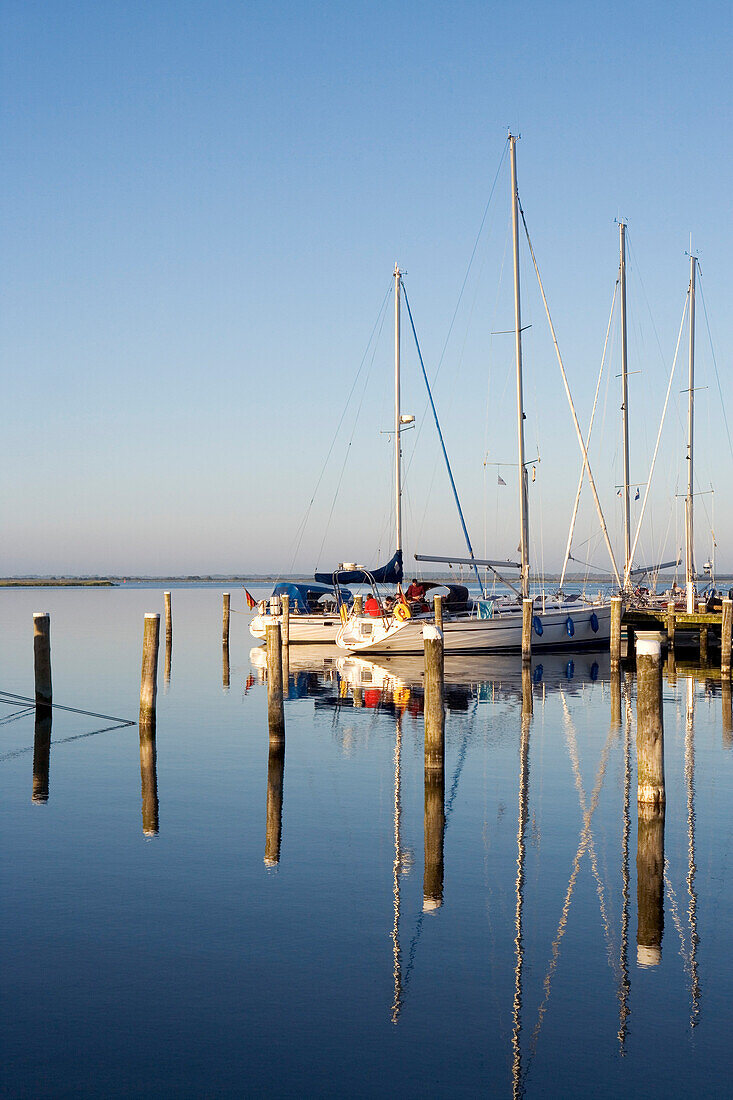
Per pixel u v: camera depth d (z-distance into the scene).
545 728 19.95
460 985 7.99
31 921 9.21
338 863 11.01
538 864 11.02
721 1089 6.53
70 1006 7.55
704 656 35.06
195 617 73.75
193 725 20.59
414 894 10.04
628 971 8.27
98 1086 6.49
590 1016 7.50
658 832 11.98
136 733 19.52
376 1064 6.80
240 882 10.36
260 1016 7.45
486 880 10.48
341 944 8.76
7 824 12.55
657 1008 7.64
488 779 15.24
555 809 13.40
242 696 25.47
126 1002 7.63
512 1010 7.59
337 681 28.31
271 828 12.43
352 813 13.20
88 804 13.62
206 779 15.23
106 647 41.47
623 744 18.20
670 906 9.74
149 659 19.06
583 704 23.42
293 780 15.19
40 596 134.38
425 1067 6.77
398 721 20.92
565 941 8.87
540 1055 6.95
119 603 103.31
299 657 36.25
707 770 15.78
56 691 26.00
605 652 38.25
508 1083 6.59
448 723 20.58
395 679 28.73
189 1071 6.68
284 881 10.41
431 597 38.53
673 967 8.35
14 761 16.58
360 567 37.22
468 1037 7.18
